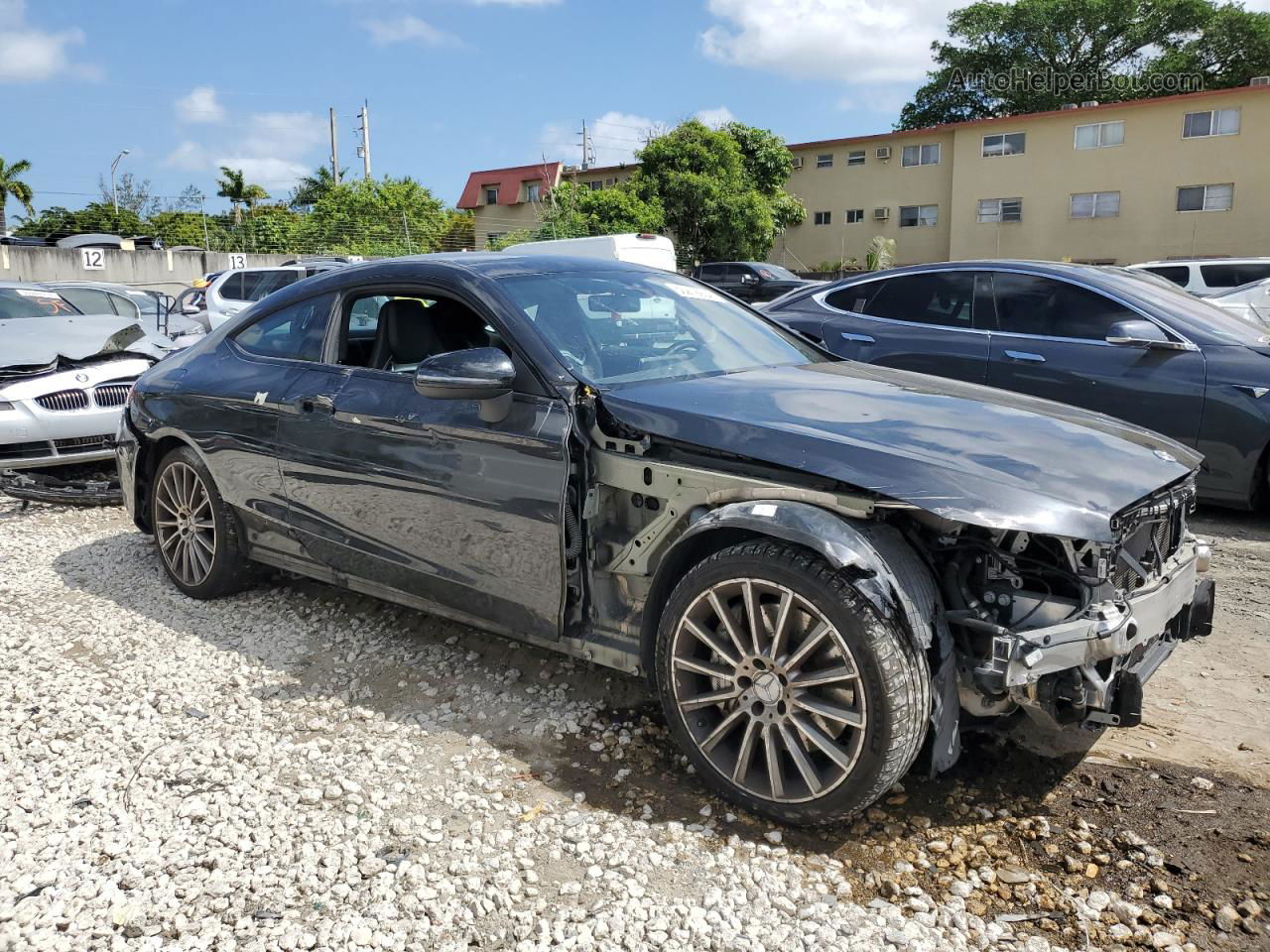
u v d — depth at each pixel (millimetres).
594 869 2566
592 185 41250
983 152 34188
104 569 5242
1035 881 2500
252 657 3996
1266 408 5516
